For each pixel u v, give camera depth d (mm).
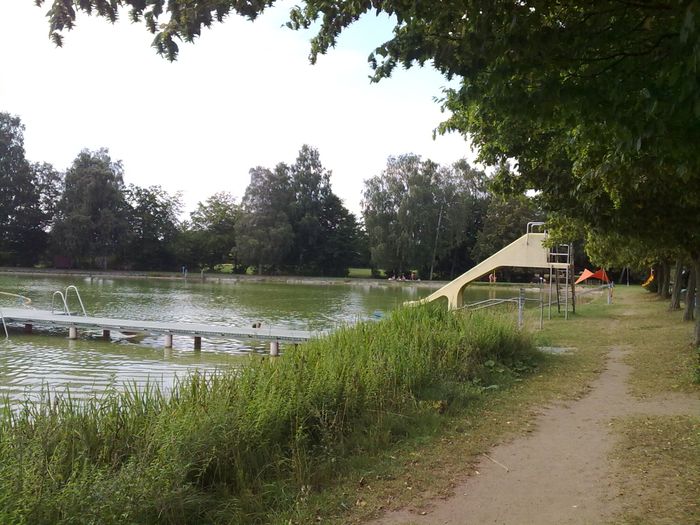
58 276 64812
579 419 7766
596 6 4008
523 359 11969
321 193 85500
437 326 11812
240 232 77375
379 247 73750
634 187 7578
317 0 5148
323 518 4676
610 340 16734
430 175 74812
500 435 6965
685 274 41750
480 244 78250
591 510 4746
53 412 5223
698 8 2867
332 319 28891
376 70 4883
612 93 3902
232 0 4328
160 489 4387
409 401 7766
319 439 6238
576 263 72938
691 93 3271
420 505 4922
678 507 4707
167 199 81500
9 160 70500
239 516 4582
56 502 3908
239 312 32375
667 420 7492
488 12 3965
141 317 28781
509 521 4586
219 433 5219
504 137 9898
